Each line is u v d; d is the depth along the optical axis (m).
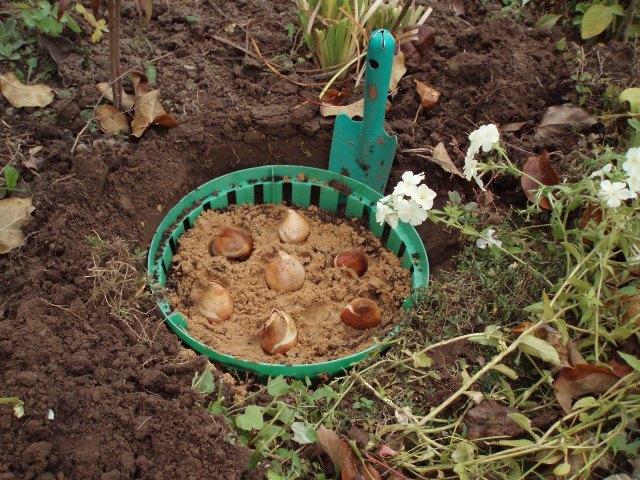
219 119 0.73
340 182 0.73
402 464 0.51
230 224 0.72
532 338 0.52
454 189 0.72
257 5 0.85
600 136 0.72
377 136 0.70
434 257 0.71
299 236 0.71
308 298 0.66
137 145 0.71
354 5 0.76
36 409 0.50
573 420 0.53
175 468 0.49
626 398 0.52
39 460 0.48
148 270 0.64
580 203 0.62
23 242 0.62
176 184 0.71
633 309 0.56
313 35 0.78
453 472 0.52
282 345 0.61
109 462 0.49
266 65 0.78
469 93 0.76
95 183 0.66
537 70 0.77
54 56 0.75
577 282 0.55
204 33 0.81
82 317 0.56
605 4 0.83
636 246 0.56
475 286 0.62
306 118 0.74
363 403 0.55
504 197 0.72
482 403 0.53
